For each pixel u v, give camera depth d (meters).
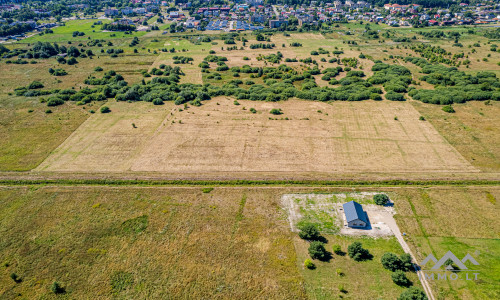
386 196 77.19
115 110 129.25
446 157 95.00
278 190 82.69
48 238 68.19
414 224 71.25
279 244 66.44
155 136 108.69
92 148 101.81
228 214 74.62
